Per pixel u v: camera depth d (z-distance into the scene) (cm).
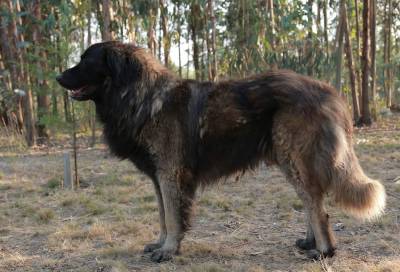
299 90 417
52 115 854
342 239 492
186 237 526
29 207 665
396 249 457
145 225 570
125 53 457
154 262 451
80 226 580
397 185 706
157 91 447
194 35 1955
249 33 1541
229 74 1636
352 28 2188
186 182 449
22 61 1375
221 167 450
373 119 1878
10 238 543
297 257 450
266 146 435
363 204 418
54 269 444
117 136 464
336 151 414
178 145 442
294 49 1455
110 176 872
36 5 1418
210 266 422
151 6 1503
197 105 440
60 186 809
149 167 462
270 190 722
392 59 2519
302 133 414
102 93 471
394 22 2631
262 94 426
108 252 475
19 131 1525
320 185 423
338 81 1620
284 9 1557
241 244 497
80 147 1370
